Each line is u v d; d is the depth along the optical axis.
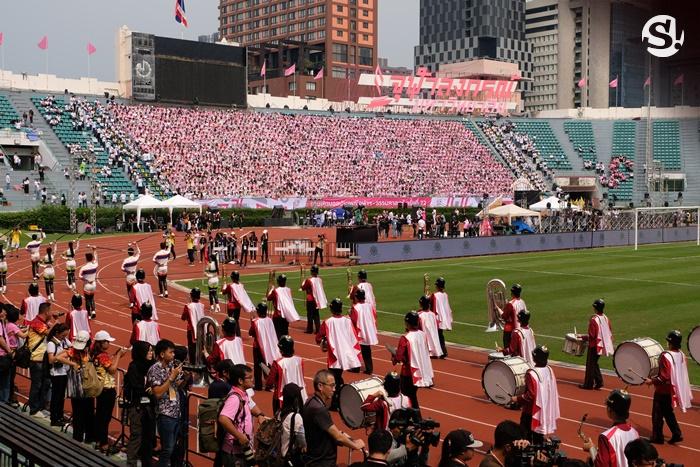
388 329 28.48
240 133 93.19
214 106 96.25
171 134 88.00
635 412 18.11
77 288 39.94
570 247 63.56
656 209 69.56
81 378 14.09
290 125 98.75
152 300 25.06
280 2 195.88
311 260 54.50
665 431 16.69
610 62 117.75
